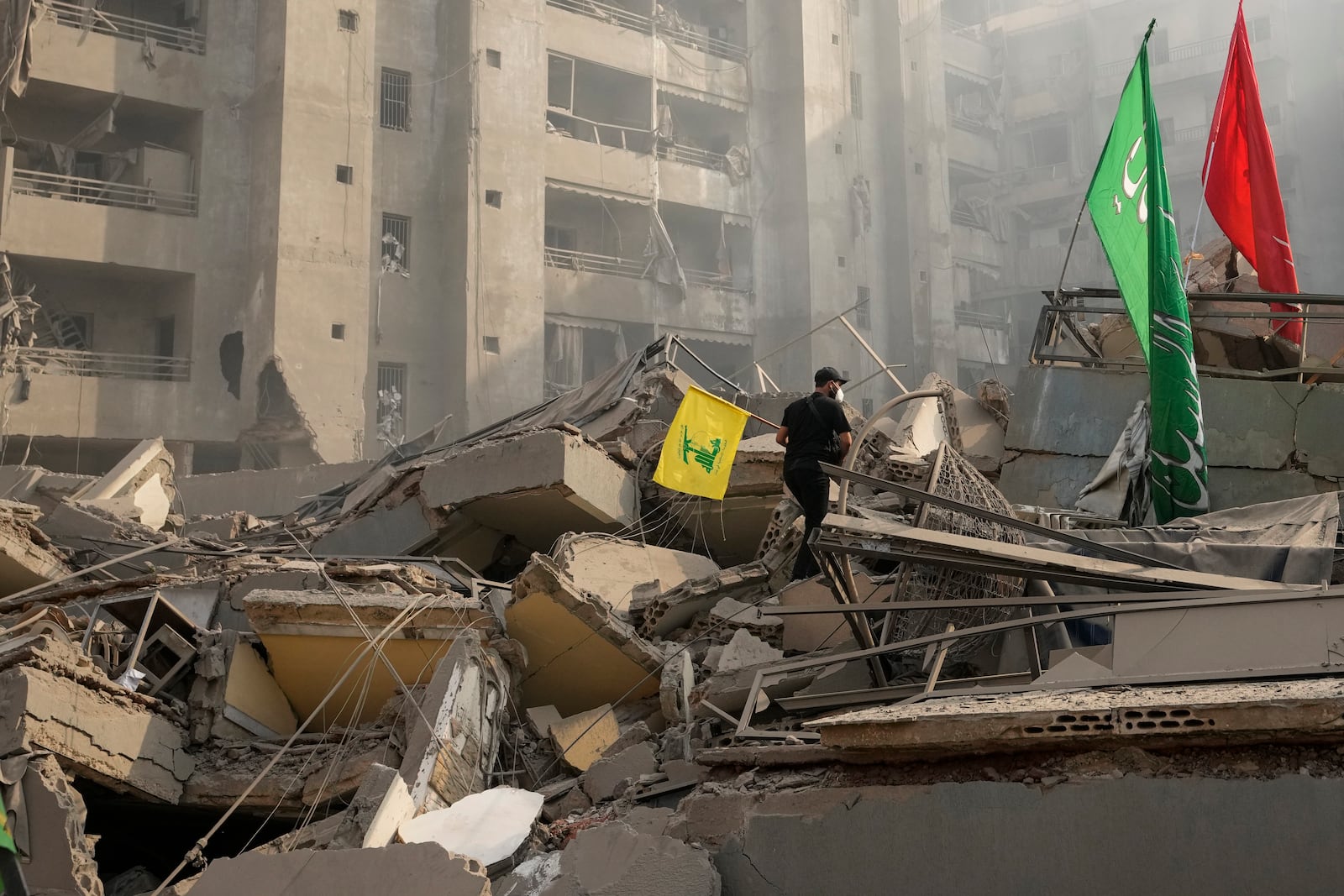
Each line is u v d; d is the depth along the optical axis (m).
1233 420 9.59
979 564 5.92
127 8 34.06
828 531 5.98
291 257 32.25
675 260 40.16
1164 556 6.58
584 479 10.69
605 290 38.75
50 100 32.12
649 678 7.83
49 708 6.06
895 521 8.92
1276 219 11.30
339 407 32.44
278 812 6.89
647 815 5.11
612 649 7.75
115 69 31.88
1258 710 3.82
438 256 36.22
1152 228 8.86
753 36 44.47
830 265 43.56
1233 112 11.49
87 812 7.07
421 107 36.69
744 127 43.81
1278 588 5.39
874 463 10.72
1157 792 3.95
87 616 8.15
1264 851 3.79
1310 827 3.76
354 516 12.11
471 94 36.25
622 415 12.81
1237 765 3.90
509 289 35.94
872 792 4.37
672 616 8.56
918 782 4.32
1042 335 10.46
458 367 35.09
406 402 35.09
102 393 30.55
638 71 40.78
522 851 5.10
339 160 33.44
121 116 33.53
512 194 36.53
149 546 11.52
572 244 40.34
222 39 33.75
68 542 12.05
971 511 6.16
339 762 6.83
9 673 6.05
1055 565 5.82
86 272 32.06
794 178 43.69
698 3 44.22
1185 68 50.75
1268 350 11.29
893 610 6.19
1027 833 4.09
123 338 32.94
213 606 8.62
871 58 46.97
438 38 37.38
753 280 42.91
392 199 35.78
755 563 9.08
